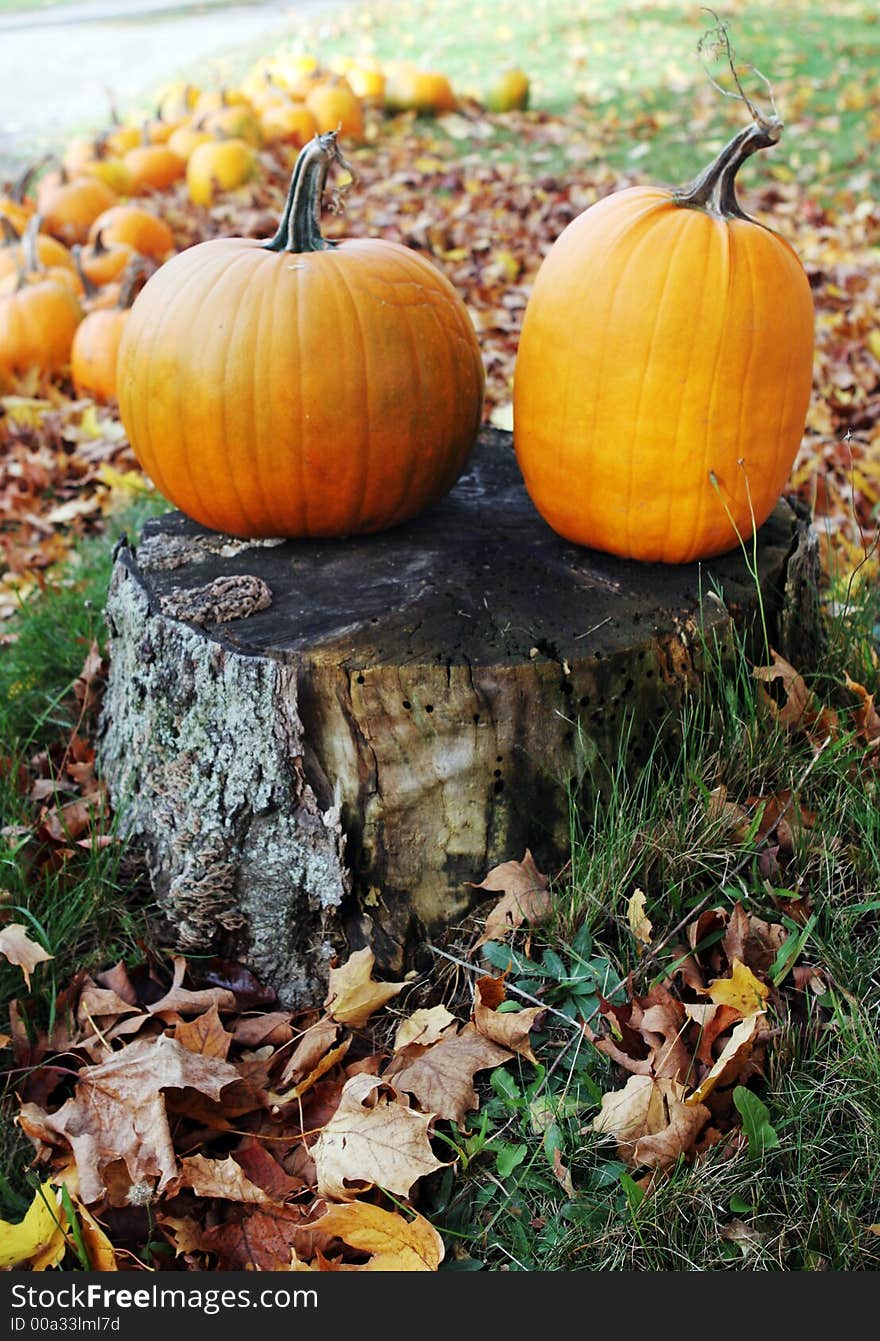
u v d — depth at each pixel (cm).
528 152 873
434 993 227
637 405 219
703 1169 190
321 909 227
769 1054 204
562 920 223
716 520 233
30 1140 208
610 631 227
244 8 1564
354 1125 196
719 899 228
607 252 219
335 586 238
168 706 234
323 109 892
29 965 218
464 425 249
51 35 1416
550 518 248
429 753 221
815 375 481
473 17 1440
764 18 1297
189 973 238
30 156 928
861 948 222
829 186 749
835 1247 182
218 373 226
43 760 288
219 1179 194
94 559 377
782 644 259
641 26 1309
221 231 702
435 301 240
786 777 245
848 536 379
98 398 504
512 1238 189
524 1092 205
